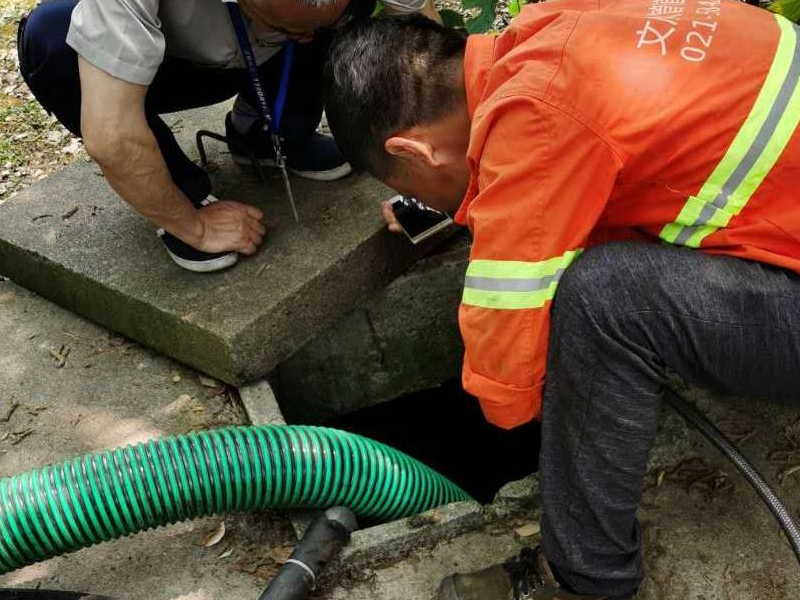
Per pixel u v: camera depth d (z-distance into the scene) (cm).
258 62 225
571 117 135
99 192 261
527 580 168
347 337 255
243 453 180
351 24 173
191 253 225
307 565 175
